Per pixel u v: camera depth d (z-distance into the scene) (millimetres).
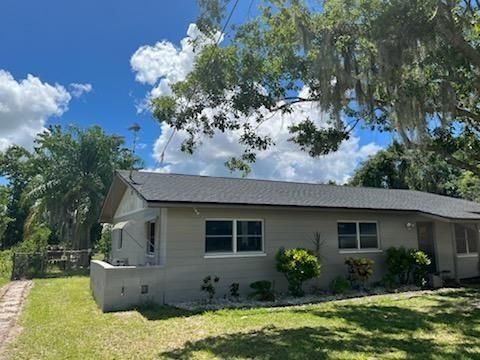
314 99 8656
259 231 11539
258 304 9852
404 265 12711
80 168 24219
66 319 8016
